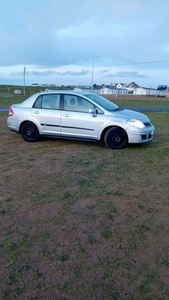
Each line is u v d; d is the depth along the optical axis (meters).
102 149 5.78
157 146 6.14
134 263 2.09
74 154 5.32
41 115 6.15
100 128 5.75
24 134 6.47
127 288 1.84
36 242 2.33
